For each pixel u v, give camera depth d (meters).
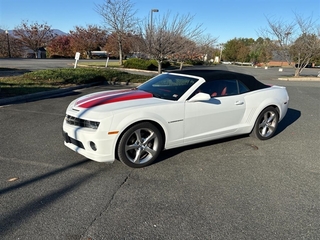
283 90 5.16
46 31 44.59
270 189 3.13
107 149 3.31
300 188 3.18
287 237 2.32
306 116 7.07
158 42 13.73
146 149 3.60
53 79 11.63
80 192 2.92
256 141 4.85
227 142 4.74
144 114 3.42
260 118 4.77
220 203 2.81
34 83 10.52
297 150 4.46
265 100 4.72
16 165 3.52
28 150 4.04
